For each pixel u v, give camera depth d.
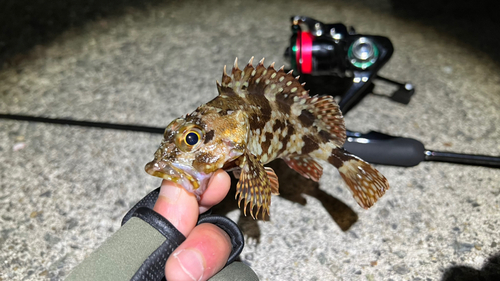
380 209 0.31
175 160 0.19
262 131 0.22
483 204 0.31
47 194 0.32
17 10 0.54
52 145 0.36
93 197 0.32
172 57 0.46
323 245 0.29
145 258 0.19
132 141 0.37
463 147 0.36
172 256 0.19
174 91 0.42
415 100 0.40
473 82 0.43
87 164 0.35
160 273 0.20
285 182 0.33
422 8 0.55
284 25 0.51
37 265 0.28
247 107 0.22
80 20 0.52
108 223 0.30
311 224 0.30
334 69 0.31
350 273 0.27
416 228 0.30
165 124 0.39
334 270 0.27
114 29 0.51
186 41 0.49
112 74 0.44
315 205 0.31
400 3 0.56
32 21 0.52
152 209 0.21
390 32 0.50
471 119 0.38
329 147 0.25
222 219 0.22
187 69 0.45
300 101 0.24
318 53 0.30
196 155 0.19
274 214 0.31
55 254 0.28
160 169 0.19
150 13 0.54
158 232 0.20
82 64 0.46
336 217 0.30
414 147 0.31
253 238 0.29
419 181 0.33
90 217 0.31
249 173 0.21
